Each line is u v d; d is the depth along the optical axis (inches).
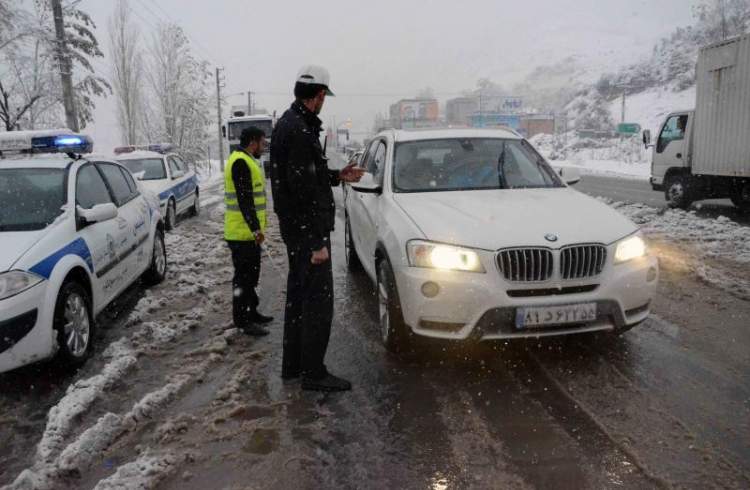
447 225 156.6
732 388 142.7
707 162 462.9
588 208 172.7
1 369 148.1
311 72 141.3
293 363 156.3
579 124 2913.4
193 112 1280.8
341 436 125.8
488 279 145.3
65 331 164.2
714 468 109.6
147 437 128.7
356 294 238.4
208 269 301.1
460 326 148.5
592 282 148.2
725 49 440.1
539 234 150.1
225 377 160.4
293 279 153.1
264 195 198.4
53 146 217.6
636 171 1086.4
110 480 109.6
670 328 186.1
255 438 126.2
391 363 165.0
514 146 222.4
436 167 206.7
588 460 113.6
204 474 113.3
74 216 184.7
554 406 136.1
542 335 147.2
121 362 166.7
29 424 139.2
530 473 110.0
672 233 359.6
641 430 124.0
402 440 123.3
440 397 142.9
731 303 211.5
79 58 670.5
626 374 152.2
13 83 644.1
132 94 1167.6
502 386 147.8
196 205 552.1
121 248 217.5
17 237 165.5
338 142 2561.5
